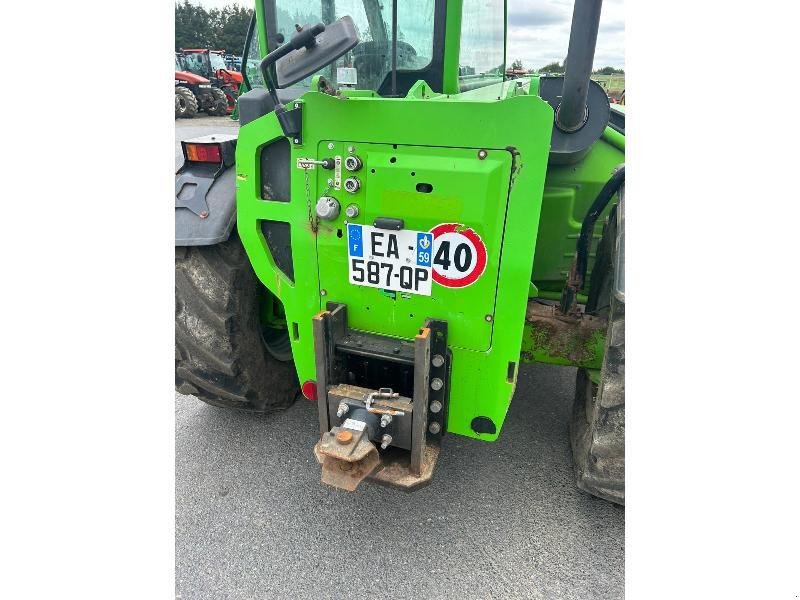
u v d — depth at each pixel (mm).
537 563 1598
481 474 1960
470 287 1377
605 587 1521
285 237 1595
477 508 1803
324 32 1214
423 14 1819
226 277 1754
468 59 2105
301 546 1661
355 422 1391
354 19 1879
